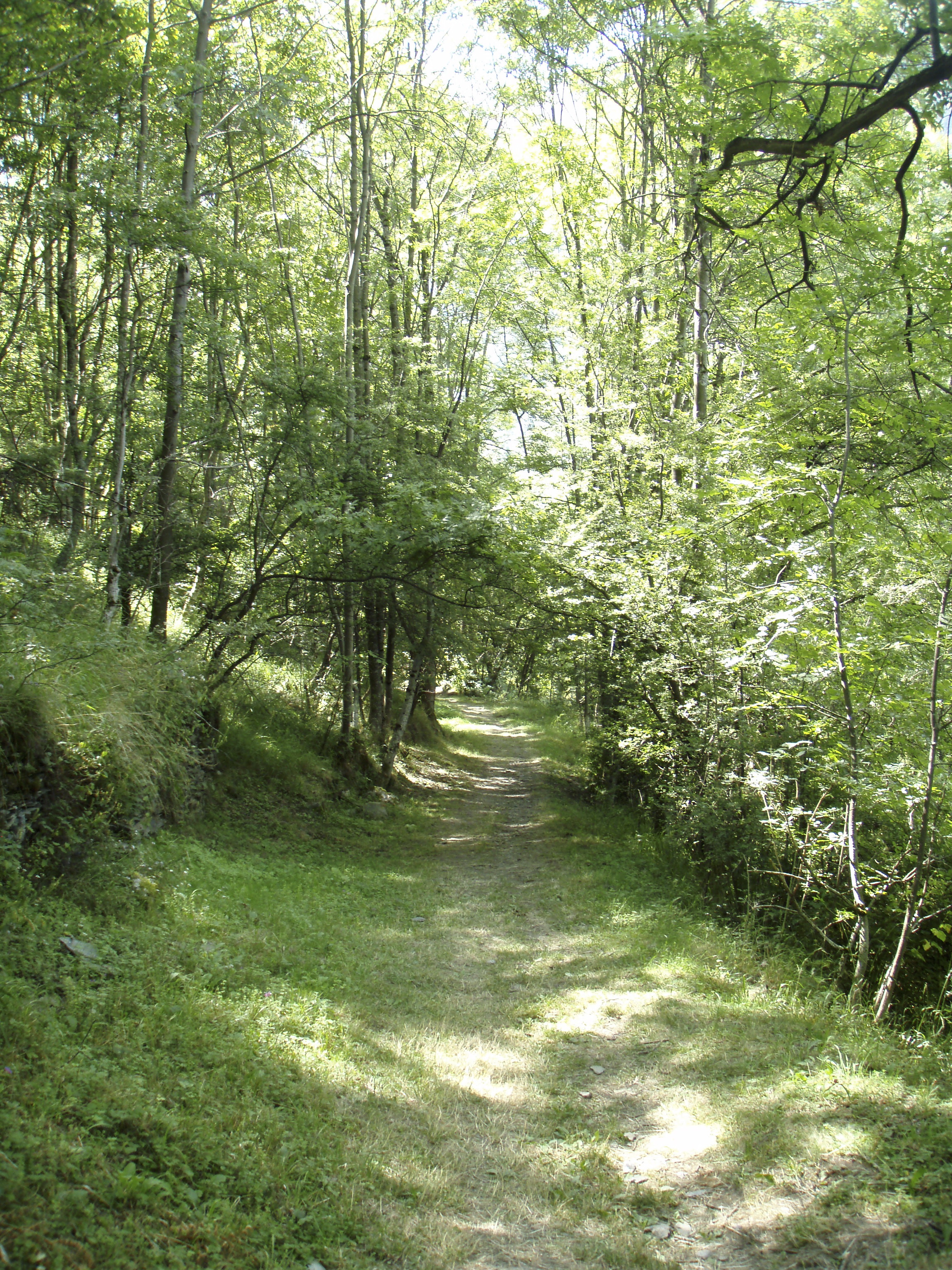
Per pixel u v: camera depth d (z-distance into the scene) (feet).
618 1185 13.56
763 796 24.75
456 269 59.16
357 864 36.09
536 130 59.26
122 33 29.86
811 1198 12.51
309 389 36.19
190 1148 11.76
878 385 27.43
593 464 46.06
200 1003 16.14
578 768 67.31
